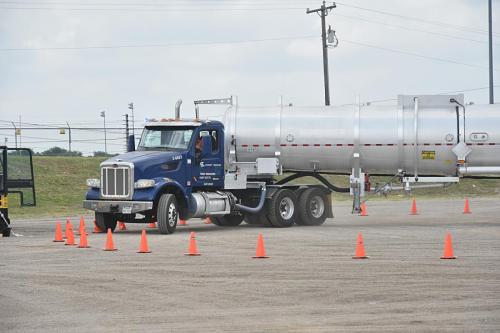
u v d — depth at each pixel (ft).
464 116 116.37
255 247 87.86
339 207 171.73
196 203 107.96
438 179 118.73
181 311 51.90
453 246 88.33
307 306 53.16
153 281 64.08
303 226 118.21
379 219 134.21
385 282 62.69
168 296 57.36
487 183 234.79
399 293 57.72
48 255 81.46
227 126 118.62
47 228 118.73
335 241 94.02
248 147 118.73
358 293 57.88
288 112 119.34
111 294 58.39
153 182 103.55
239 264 73.61
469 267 71.00
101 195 104.99
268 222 116.16
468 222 126.00
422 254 80.79
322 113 119.03
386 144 117.19
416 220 131.34
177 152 107.45
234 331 45.96
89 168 218.59
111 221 109.40
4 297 57.52
